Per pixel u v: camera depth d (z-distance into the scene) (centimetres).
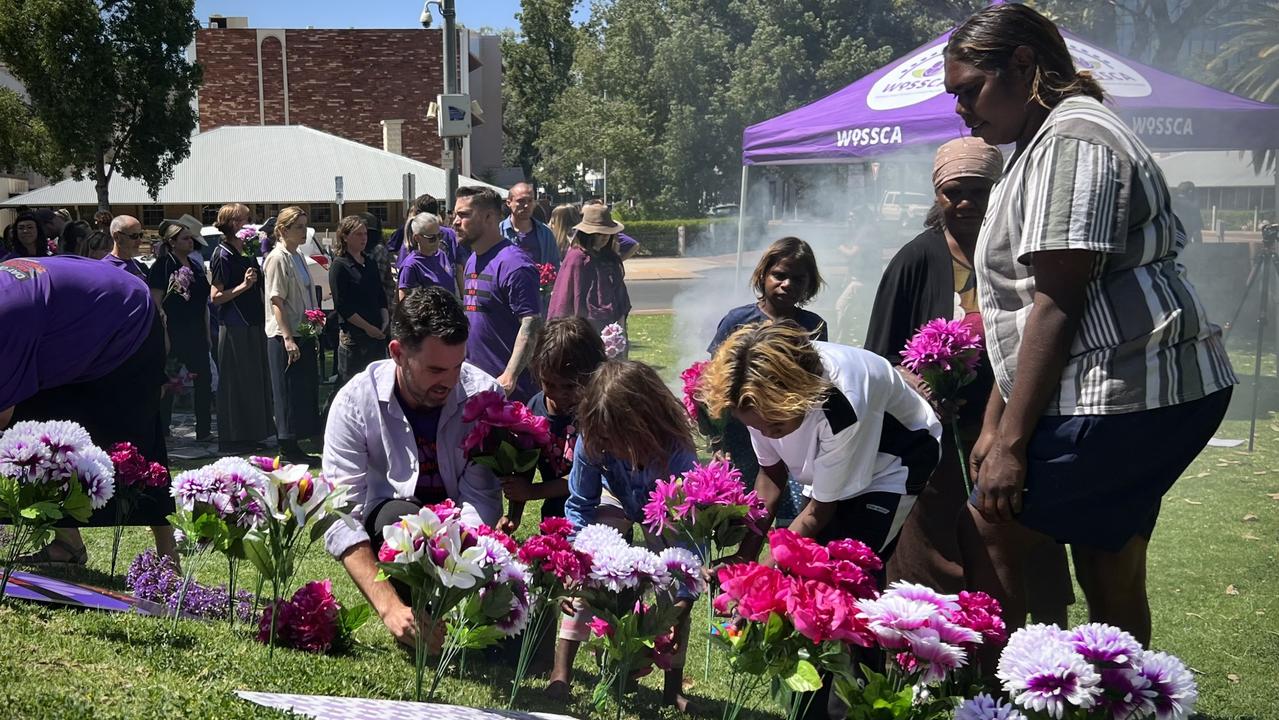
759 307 535
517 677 312
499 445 377
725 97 4331
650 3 4569
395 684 321
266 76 4725
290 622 353
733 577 249
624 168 4562
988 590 330
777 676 249
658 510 344
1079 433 288
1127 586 326
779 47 4184
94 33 2970
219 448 938
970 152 427
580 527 384
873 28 4375
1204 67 2664
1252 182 3419
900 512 357
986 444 327
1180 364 286
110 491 333
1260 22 2436
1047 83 305
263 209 3381
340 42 4725
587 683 391
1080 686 208
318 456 927
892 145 939
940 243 438
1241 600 551
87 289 444
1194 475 832
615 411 360
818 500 352
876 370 351
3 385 418
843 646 239
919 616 227
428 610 319
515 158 7525
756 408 332
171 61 3144
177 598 411
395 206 3709
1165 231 289
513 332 628
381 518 366
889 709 228
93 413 464
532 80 7025
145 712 238
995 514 304
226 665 303
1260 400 1138
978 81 309
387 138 4084
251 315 914
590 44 4872
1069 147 285
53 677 259
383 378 380
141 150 3158
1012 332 303
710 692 412
